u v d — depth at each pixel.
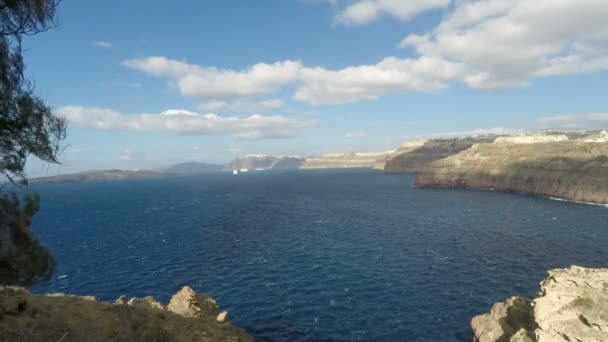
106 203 180.00
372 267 58.94
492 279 52.16
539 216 105.62
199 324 26.81
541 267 57.09
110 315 19.47
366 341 36.19
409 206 134.88
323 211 126.00
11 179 12.61
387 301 45.44
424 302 44.88
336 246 73.75
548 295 28.33
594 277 28.75
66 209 157.75
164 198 196.88
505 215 109.00
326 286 50.75
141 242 81.94
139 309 23.12
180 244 78.25
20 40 12.43
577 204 131.12
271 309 43.44
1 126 11.85
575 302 26.73
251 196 189.62
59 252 74.19
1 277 12.63
